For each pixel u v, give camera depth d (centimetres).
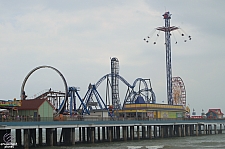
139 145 10138
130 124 11425
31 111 9788
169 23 19088
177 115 15012
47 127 9019
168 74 18825
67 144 9788
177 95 18575
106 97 15562
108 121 10694
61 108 11688
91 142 10331
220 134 15438
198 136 14062
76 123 9750
